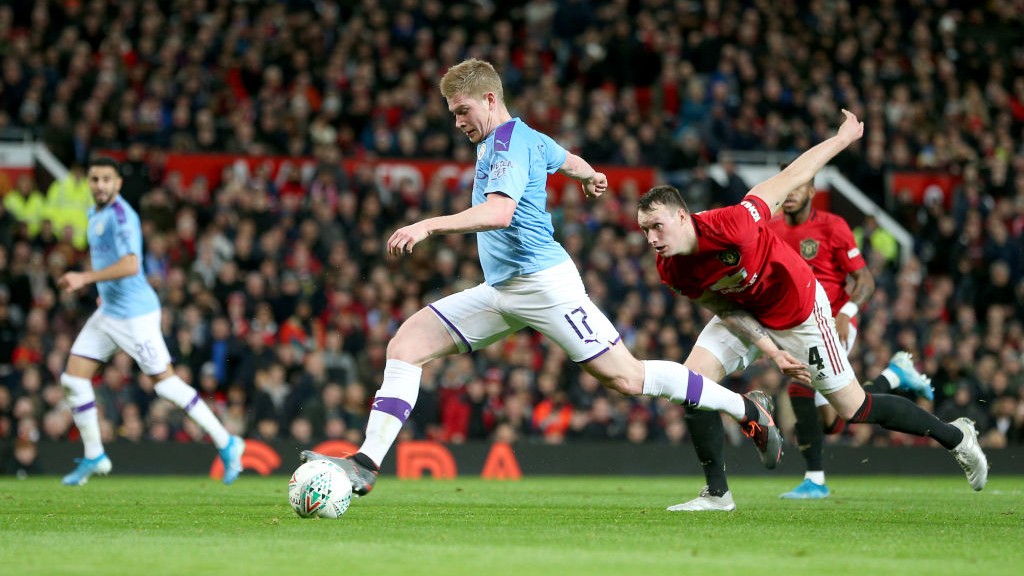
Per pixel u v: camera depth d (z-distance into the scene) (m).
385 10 60.34
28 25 55.59
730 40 64.94
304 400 40.06
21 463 35.81
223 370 41.94
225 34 56.59
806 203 25.67
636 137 56.91
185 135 50.31
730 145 57.50
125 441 36.72
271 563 12.39
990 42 73.88
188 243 46.16
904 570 12.34
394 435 18.27
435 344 18.72
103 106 50.50
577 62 62.62
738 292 20.23
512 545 14.36
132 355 27.27
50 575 11.45
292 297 44.34
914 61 68.12
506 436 40.72
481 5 65.31
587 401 43.06
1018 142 66.81
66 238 45.31
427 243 48.88
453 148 54.06
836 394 21.50
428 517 18.64
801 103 61.50
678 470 40.41
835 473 41.12
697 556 13.38
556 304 18.41
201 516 18.44
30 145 47.94
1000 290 53.34
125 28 55.69
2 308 42.00
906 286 50.47
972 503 23.89
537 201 18.14
